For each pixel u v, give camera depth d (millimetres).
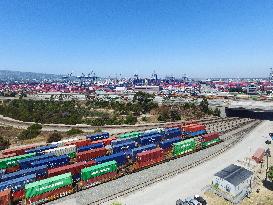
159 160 73875
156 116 151375
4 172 59875
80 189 57156
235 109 161125
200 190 57594
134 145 80500
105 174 60875
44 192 51438
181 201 50406
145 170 68875
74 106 183875
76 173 60469
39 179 56906
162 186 59406
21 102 190250
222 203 52281
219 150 86938
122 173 65938
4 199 48000
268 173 61562
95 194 55344
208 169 69750
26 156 68125
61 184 53656
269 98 194250
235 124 132625
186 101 185500
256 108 149375
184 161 76188
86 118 148125
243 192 55500
